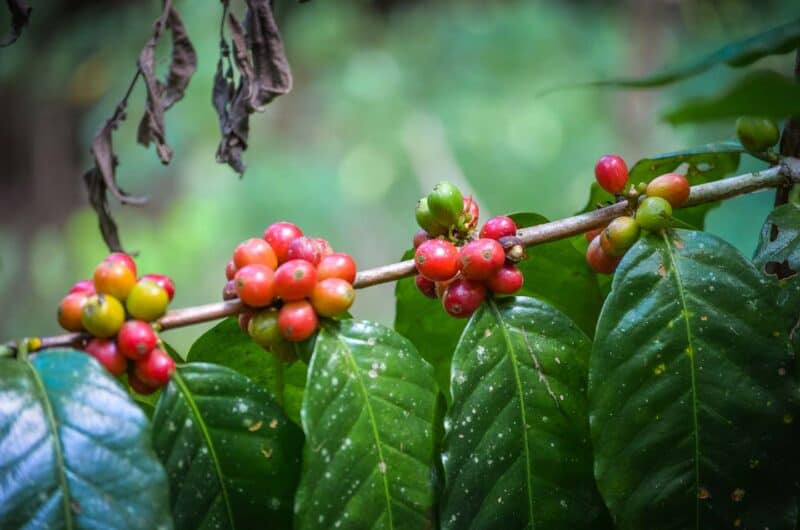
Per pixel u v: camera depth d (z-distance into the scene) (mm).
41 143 2314
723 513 481
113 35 2207
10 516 439
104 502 447
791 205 515
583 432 493
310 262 490
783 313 499
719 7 2107
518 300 504
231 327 522
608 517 491
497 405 488
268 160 2617
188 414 479
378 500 478
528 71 2668
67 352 467
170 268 2375
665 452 481
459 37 2646
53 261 2357
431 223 511
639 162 564
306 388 474
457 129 2701
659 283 489
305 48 2574
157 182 2438
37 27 2143
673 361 483
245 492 485
